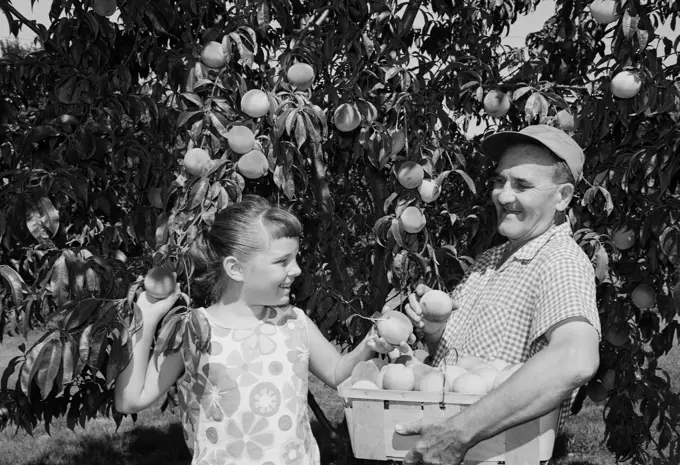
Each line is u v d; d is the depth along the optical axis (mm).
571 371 1548
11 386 5711
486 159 3043
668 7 3066
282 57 2615
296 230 1837
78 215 2725
